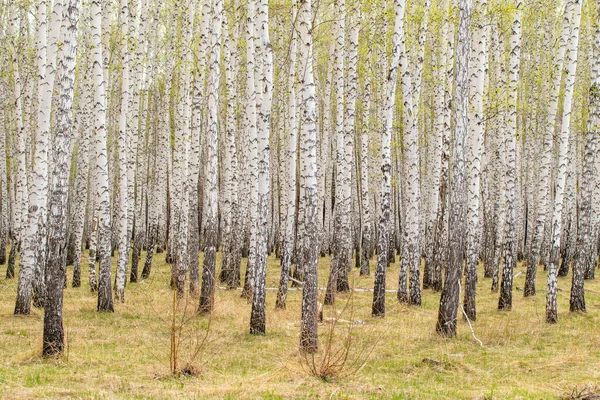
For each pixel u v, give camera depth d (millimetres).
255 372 8531
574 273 14602
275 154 30688
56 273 8781
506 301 15211
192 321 12688
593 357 9789
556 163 28344
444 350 10281
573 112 23281
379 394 7332
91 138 23656
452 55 18359
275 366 8898
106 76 18688
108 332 11188
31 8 21641
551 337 11609
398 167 30359
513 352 10266
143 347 9961
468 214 13883
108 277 13570
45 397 6445
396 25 13805
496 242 19234
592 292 18656
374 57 24594
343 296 17391
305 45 10289
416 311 14734
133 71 19266
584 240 14539
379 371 8797
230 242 20266
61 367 8211
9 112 25078
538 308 15453
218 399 6766
